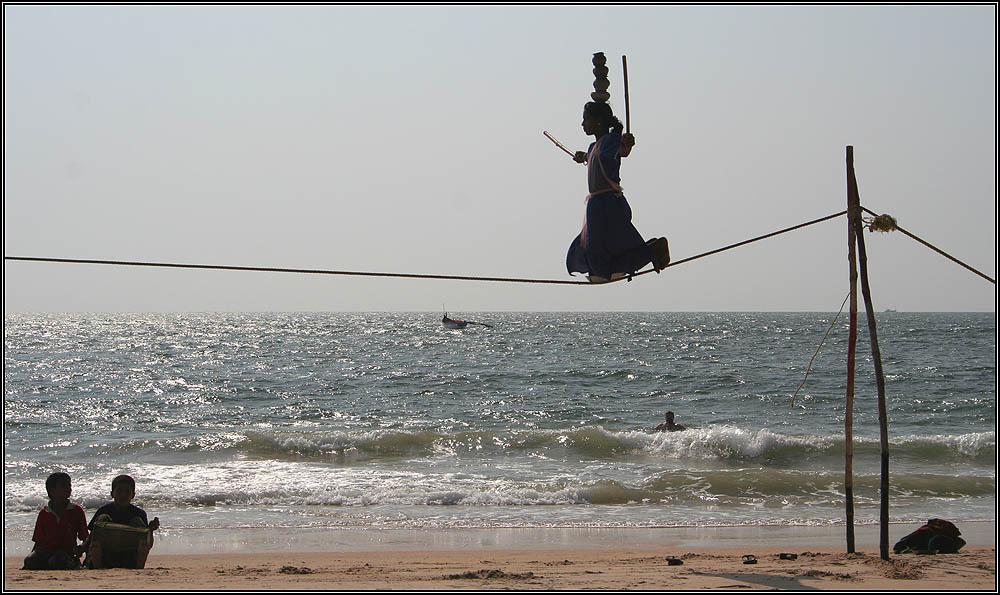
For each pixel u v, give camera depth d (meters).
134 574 8.52
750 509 16.28
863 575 8.47
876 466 21.64
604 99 7.93
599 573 8.99
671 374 48.19
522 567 9.95
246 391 42.28
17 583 7.79
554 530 14.39
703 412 34.81
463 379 47.00
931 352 64.44
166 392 41.72
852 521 10.20
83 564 9.21
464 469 20.88
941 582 7.98
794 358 59.03
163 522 14.82
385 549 12.88
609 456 22.80
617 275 7.87
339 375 49.56
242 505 16.36
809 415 33.88
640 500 17.02
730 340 83.00
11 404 36.81
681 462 22.30
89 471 20.16
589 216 7.81
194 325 141.88
